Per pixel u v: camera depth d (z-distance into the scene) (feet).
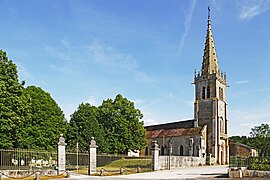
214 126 257.55
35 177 102.17
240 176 113.60
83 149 213.46
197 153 250.16
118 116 231.50
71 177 107.34
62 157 116.37
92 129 219.82
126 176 114.32
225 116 272.92
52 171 113.50
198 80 275.59
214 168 173.99
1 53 137.18
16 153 111.04
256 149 281.54
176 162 175.52
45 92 193.16
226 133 269.85
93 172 124.26
